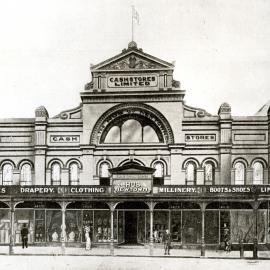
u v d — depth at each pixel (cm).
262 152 4000
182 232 3706
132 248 3609
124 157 4059
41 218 3791
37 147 4081
